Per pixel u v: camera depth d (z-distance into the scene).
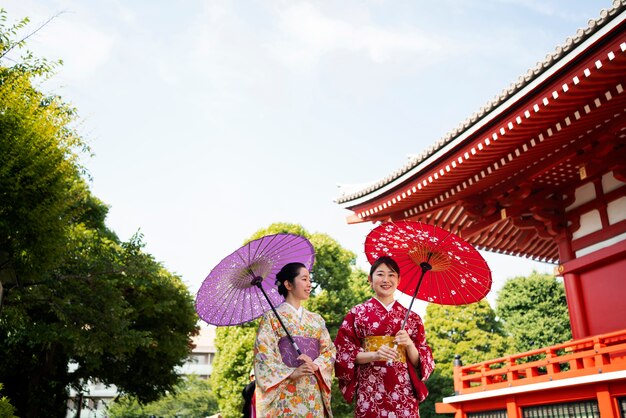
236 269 4.31
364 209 12.80
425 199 12.09
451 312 32.44
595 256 10.26
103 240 15.26
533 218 11.84
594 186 10.66
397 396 4.23
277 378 3.85
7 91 8.62
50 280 12.47
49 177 8.69
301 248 4.46
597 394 8.13
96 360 13.86
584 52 7.25
